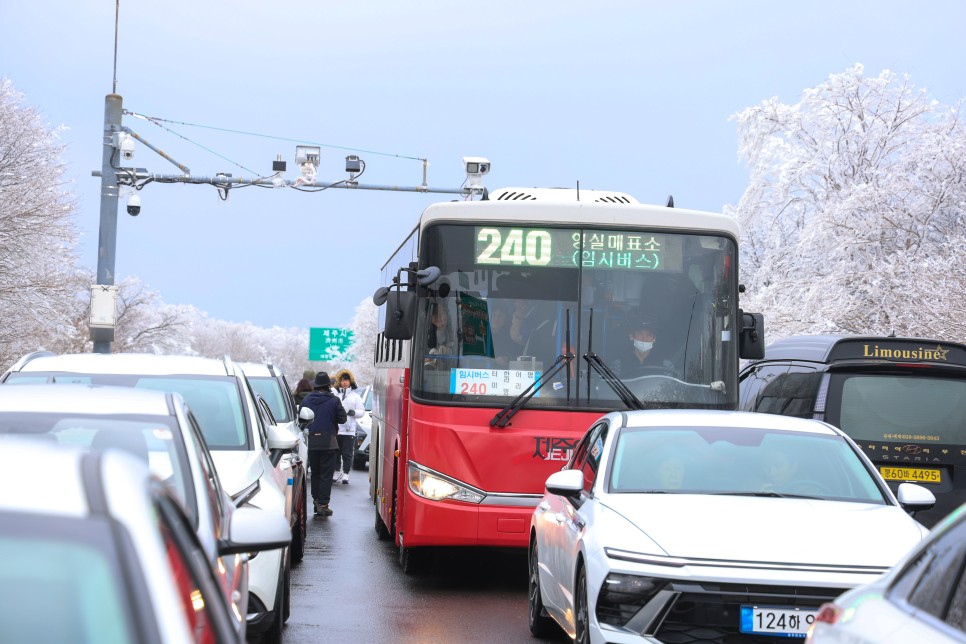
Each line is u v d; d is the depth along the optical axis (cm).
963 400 1485
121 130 3253
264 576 983
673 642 872
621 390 1505
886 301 4372
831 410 1484
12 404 739
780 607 867
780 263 5031
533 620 1224
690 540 903
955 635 428
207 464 771
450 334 1506
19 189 4675
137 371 1199
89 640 283
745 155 5144
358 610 1348
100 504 324
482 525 1461
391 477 1777
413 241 1697
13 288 4728
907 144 4825
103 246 3195
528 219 1534
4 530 304
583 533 983
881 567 882
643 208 1548
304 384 3028
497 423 1477
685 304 1541
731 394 1527
